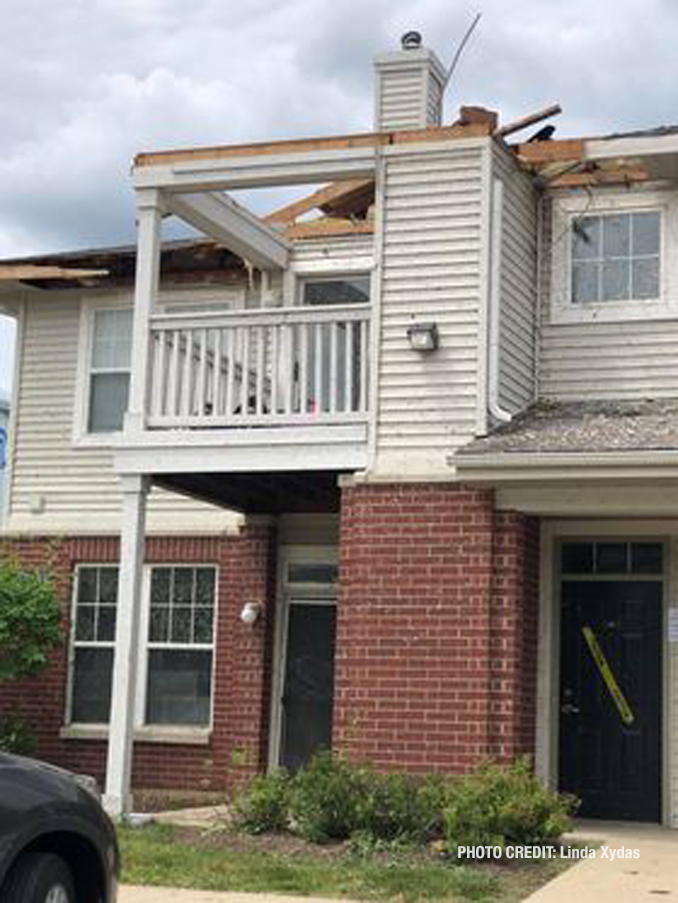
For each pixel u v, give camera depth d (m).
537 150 12.48
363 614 11.77
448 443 11.88
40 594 14.48
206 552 14.98
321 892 8.61
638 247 13.04
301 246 15.27
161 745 14.76
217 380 12.76
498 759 11.21
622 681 12.35
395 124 14.37
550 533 12.36
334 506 14.44
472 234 12.13
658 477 10.74
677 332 12.77
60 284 15.98
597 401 12.87
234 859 9.66
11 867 5.91
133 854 9.77
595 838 10.91
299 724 14.27
